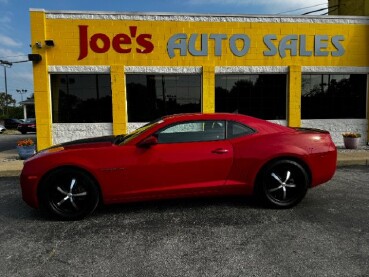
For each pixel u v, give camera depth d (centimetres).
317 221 411
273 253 324
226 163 445
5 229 398
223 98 1059
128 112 1038
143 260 313
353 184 606
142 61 1012
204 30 1020
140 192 430
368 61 1079
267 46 1041
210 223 408
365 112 1108
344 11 1301
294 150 453
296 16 1039
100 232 384
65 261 313
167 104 1048
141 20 1000
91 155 422
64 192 421
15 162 861
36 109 991
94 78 1020
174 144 441
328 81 1088
